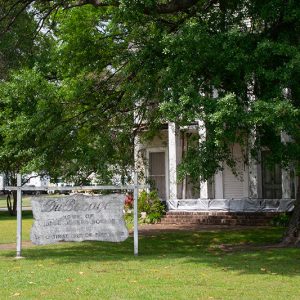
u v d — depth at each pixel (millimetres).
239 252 12352
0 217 29969
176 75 10594
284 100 9641
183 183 23688
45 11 15727
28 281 8617
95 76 15062
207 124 10242
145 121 16812
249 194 22438
